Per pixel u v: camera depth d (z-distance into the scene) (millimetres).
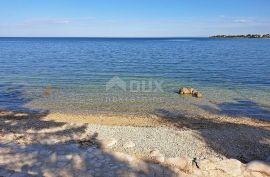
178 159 10062
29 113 19312
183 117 18922
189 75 35125
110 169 9172
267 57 57812
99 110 20125
